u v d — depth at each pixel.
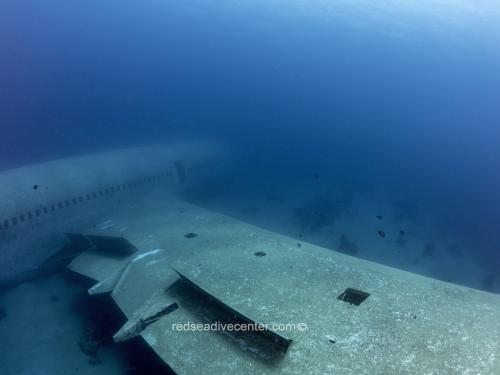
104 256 12.05
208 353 6.87
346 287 8.55
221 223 14.38
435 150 95.31
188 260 10.44
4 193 11.88
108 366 9.78
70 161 16.25
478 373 5.64
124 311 8.91
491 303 7.94
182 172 22.77
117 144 51.19
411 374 5.70
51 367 9.53
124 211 16.36
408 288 8.51
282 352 6.46
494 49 79.31
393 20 66.00
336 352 6.28
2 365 9.41
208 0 101.50
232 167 30.53
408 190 41.75
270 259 10.29
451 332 6.73
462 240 26.55
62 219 13.50
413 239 25.22
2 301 11.84
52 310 11.87
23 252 12.19
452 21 59.09
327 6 70.50
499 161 88.44
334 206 30.14
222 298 7.97
